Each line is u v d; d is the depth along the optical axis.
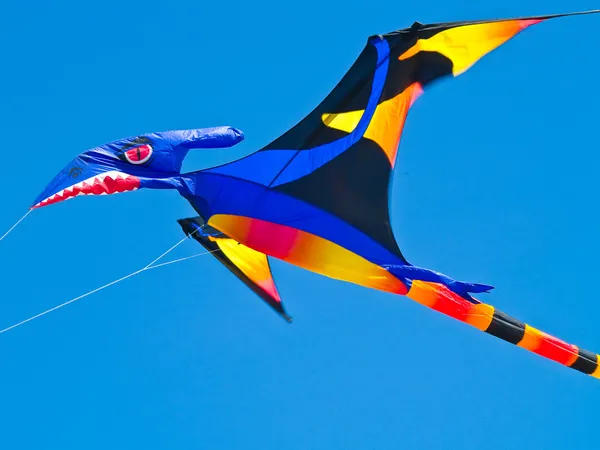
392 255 11.74
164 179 11.33
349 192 11.86
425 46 11.12
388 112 11.57
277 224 11.98
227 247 12.97
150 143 11.22
